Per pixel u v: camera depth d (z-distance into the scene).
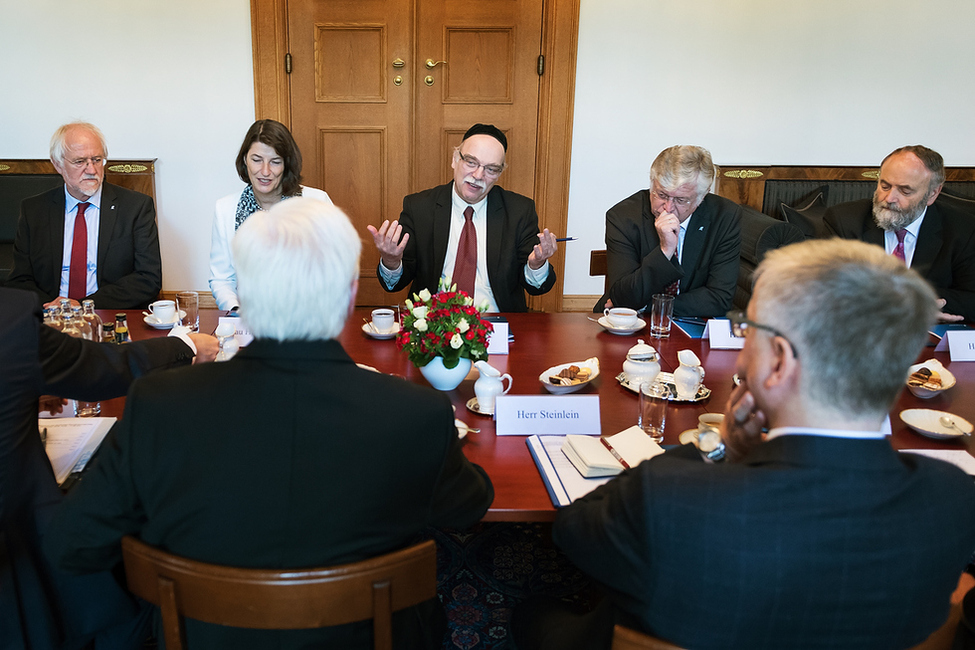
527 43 4.36
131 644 1.42
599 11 4.32
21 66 4.23
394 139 4.49
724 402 1.73
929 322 0.82
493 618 1.80
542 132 4.49
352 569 0.90
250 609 0.90
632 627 0.94
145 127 4.38
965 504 0.84
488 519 1.25
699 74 4.45
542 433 1.55
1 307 1.19
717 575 0.79
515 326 2.34
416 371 1.88
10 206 4.20
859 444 0.82
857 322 0.79
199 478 0.93
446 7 4.30
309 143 4.47
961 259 2.65
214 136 4.42
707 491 0.82
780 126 4.54
